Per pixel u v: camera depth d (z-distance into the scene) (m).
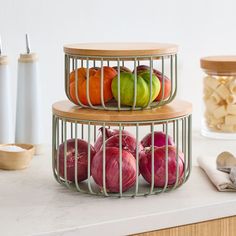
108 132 1.44
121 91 1.33
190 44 2.32
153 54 1.33
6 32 1.95
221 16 2.38
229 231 1.34
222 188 1.39
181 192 1.39
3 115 1.73
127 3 2.15
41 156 1.73
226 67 1.96
